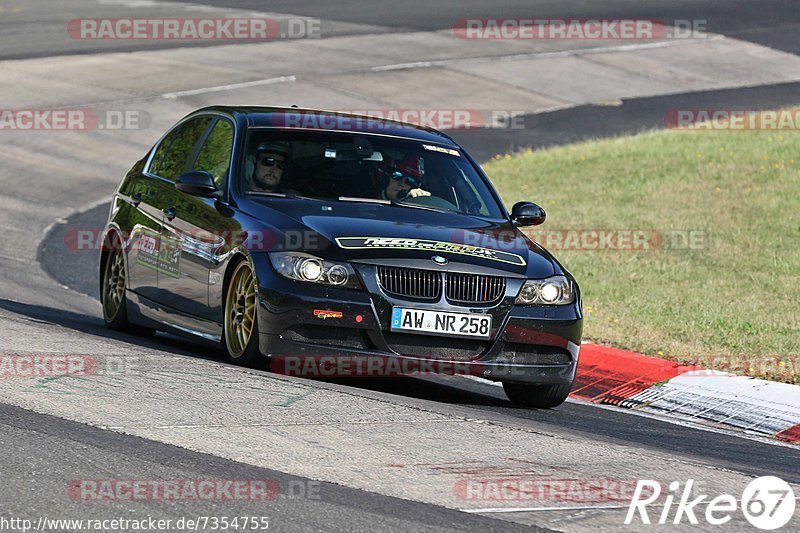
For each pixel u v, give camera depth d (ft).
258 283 83.35
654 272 145.07
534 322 85.15
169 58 301.02
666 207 182.09
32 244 161.89
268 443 65.87
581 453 70.38
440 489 60.03
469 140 245.86
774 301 131.34
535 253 89.71
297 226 85.30
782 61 335.47
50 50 302.04
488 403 90.58
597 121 267.59
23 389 74.18
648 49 340.59
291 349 82.23
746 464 74.64
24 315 108.37
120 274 106.63
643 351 108.68
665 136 233.55
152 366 83.30
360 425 71.72
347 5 393.29
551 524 55.57
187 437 65.77
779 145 215.51
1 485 55.72
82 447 62.59
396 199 92.58
